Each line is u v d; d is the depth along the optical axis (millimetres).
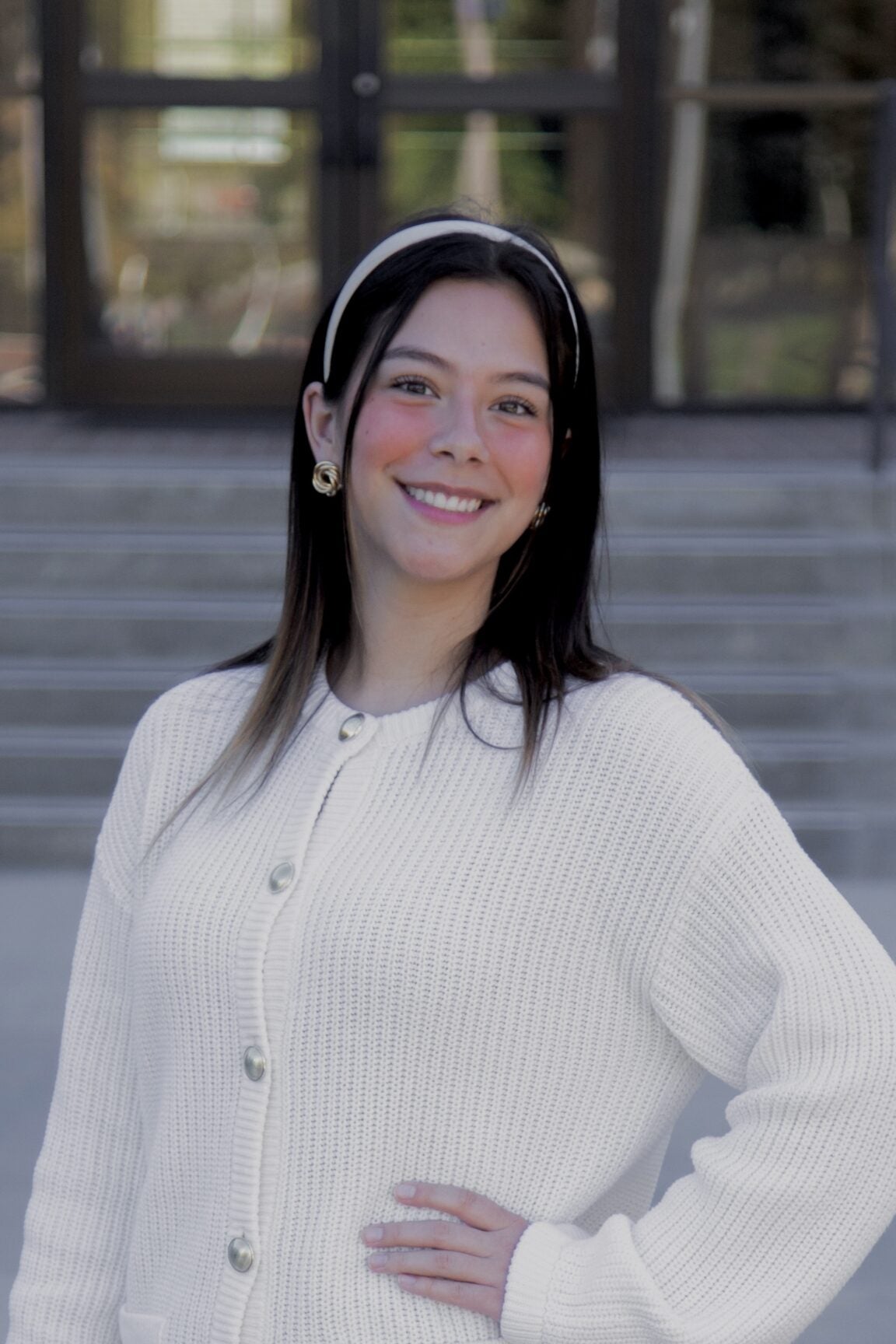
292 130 8828
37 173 8805
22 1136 4223
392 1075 1657
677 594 6832
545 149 8836
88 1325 1876
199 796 1896
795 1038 1600
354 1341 1647
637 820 1672
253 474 7121
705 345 9023
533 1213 1685
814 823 6027
